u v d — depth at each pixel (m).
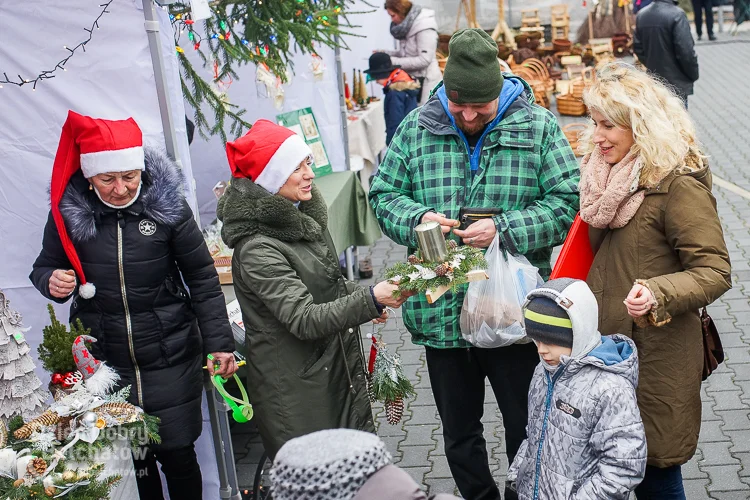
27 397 2.87
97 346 3.35
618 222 2.93
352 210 6.34
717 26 22.72
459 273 2.96
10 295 3.77
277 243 3.07
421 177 3.55
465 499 3.75
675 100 2.92
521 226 3.36
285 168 3.07
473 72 3.20
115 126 3.17
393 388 3.39
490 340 3.35
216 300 3.46
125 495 3.00
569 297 2.62
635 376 2.67
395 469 1.57
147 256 3.29
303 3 5.24
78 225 3.22
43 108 3.55
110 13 3.46
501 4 14.52
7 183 3.63
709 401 4.85
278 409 3.15
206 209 6.35
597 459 2.65
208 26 4.91
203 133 5.55
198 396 3.51
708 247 2.78
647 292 2.71
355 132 8.41
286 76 5.54
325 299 3.20
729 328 5.79
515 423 3.57
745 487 3.99
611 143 2.91
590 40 15.05
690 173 2.84
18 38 3.48
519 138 3.42
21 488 2.60
